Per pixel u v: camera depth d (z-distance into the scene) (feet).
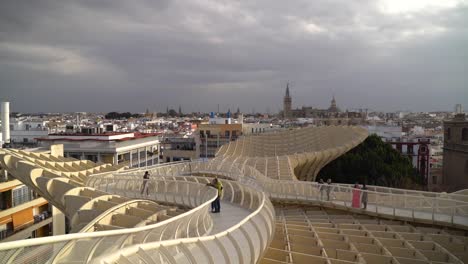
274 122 573.74
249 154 193.26
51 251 20.76
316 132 208.33
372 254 57.16
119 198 75.31
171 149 378.12
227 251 37.52
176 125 625.00
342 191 102.99
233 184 84.17
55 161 117.91
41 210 154.40
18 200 140.77
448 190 214.07
